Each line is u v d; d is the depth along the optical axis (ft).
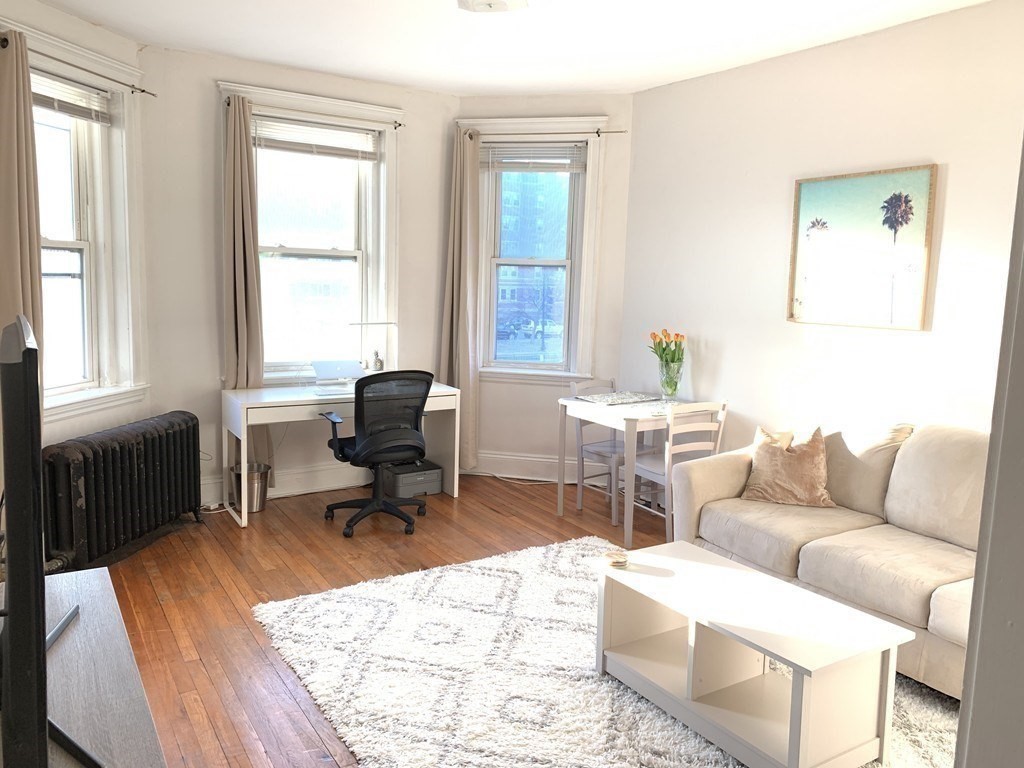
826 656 6.84
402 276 17.02
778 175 13.50
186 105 14.29
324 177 16.15
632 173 16.42
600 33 12.50
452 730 7.88
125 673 4.80
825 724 7.02
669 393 14.99
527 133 16.81
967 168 10.82
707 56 13.52
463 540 13.69
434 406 15.70
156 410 14.60
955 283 11.00
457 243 16.97
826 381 12.84
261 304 15.23
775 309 13.65
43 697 3.22
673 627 9.53
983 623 1.61
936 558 9.22
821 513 11.11
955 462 10.11
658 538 14.02
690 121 15.06
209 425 15.20
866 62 12.05
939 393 11.28
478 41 13.15
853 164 12.32
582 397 15.34
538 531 14.29
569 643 9.80
